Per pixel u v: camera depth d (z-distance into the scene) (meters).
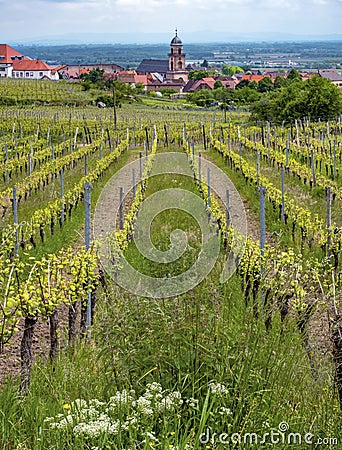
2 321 7.57
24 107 70.38
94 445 4.51
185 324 5.55
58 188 24.66
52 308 7.93
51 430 4.85
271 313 6.28
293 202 18.19
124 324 5.62
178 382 5.21
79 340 8.02
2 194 18.67
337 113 55.94
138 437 4.71
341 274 9.37
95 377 5.89
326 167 27.52
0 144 37.78
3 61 139.62
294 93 57.50
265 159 32.38
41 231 15.50
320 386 5.69
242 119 62.88
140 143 44.62
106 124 51.72
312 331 6.61
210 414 4.78
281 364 5.21
